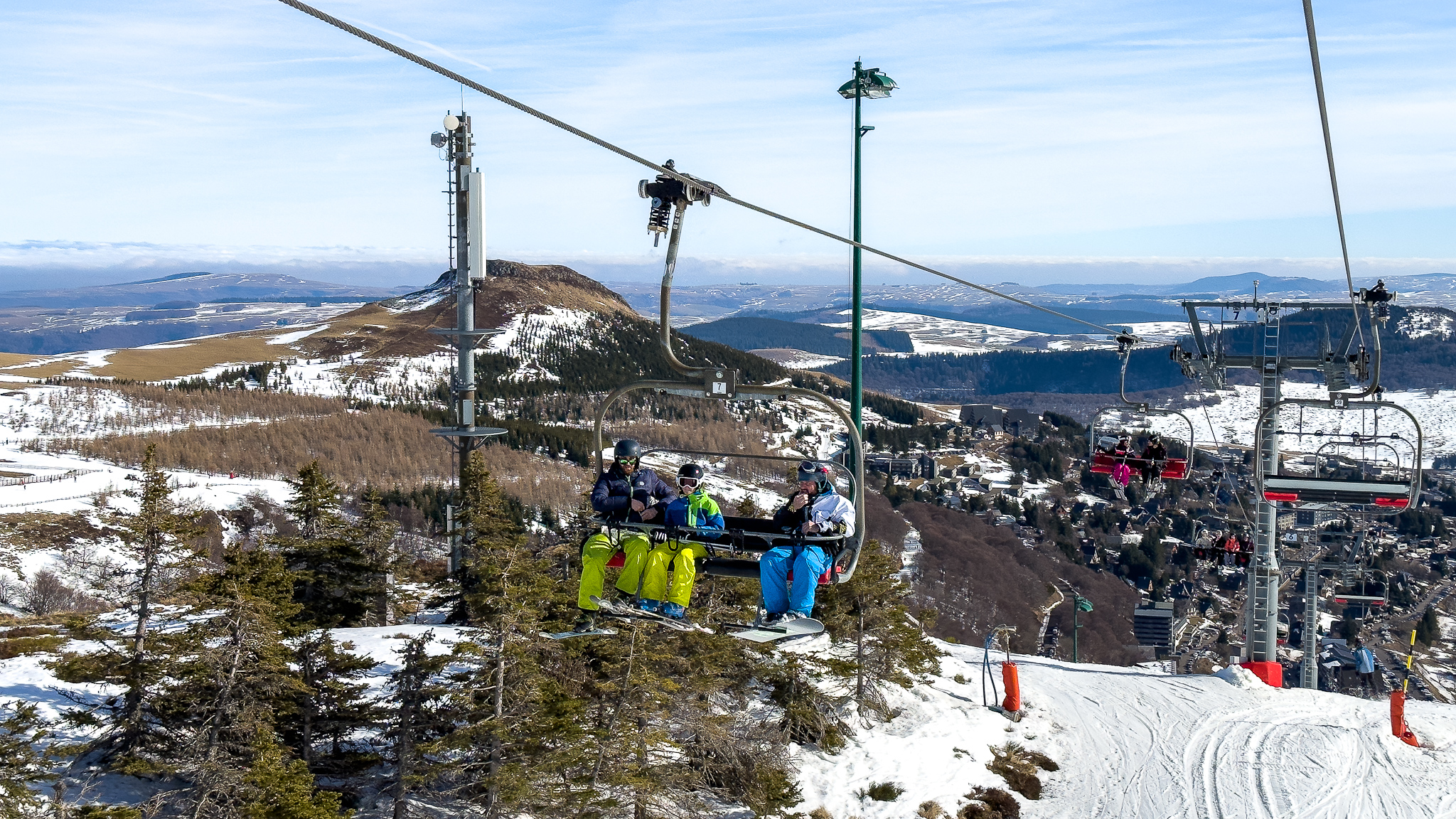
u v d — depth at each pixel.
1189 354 31.05
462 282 36.78
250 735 22.66
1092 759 29.12
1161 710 32.06
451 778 25.50
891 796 26.67
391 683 24.78
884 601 31.56
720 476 168.50
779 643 10.69
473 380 37.22
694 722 25.23
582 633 11.31
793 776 27.31
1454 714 31.41
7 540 82.62
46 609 67.38
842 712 30.67
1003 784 27.73
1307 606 36.16
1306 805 25.08
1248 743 28.97
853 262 31.27
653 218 10.50
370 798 24.89
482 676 23.66
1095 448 29.06
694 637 25.45
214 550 84.31
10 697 28.48
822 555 10.77
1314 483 25.14
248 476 147.12
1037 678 35.91
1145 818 25.41
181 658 24.27
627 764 22.86
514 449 179.62
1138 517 180.75
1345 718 30.72
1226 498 161.62
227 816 21.47
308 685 24.55
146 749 23.94
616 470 11.34
